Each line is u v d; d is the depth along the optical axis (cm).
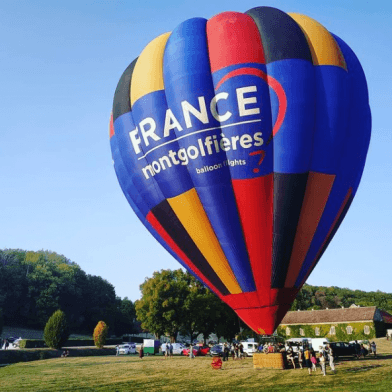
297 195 1805
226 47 1878
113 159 2273
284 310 1906
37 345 6550
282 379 2262
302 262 1889
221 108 1819
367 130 2061
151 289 6012
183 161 1883
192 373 2753
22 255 14962
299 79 1819
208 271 1959
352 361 3253
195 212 1889
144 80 2025
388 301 14762
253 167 1791
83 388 2142
